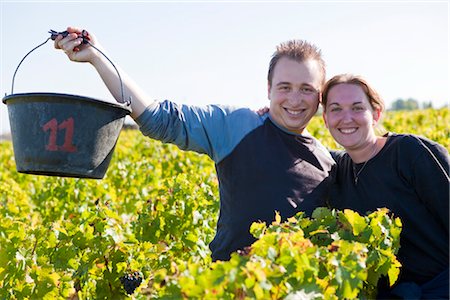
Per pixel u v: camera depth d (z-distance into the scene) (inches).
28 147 135.6
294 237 120.3
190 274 106.7
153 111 145.0
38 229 185.8
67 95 132.0
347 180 155.3
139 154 469.7
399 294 140.2
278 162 148.9
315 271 111.7
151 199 219.0
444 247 142.8
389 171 146.4
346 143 151.3
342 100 149.7
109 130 139.0
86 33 142.8
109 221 189.0
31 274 165.8
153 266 184.9
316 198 150.6
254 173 148.0
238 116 152.3
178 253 196.4
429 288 140.7
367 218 137.5
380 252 131.4
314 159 153.4
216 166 157.3
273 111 151.8
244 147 149.3
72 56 143.3
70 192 297.9
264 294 106.3
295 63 148.2
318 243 140.4
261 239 117.5
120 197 335.9
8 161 522.9
